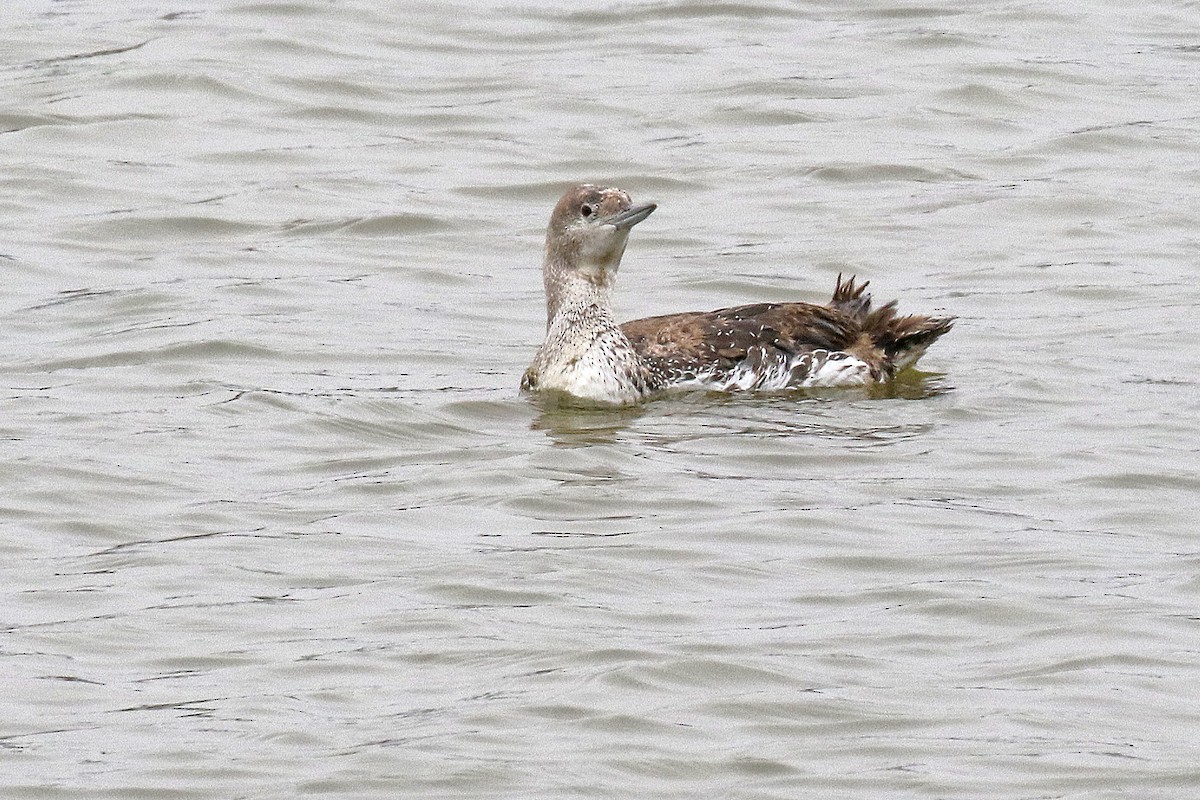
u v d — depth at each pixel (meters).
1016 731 11.45
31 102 26.88
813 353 18.16
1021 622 12.87
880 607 13.11
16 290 21.09
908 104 27.20
